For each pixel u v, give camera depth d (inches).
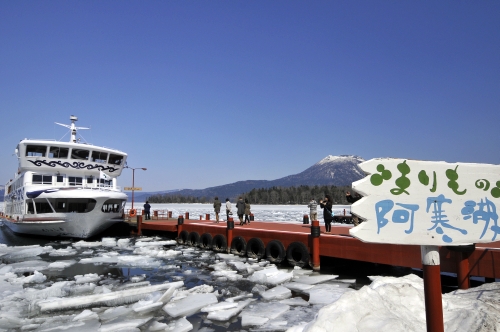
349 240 462.0
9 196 1213.1
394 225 109.0
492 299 204.4
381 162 111.4
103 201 848.9
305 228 677.9
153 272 529.7
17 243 938.1
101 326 302.0
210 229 737.6
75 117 1055.6
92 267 569.6
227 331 288.8
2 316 328.5
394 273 496.4
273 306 344.5
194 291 408.5
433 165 114.3
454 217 112.7
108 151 991.0
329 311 181.0
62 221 847.7
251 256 603.8
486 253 327.3
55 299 369.7
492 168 118.3
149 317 325.4
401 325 167.5
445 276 453.7
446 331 176.2
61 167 922.1
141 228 995.9
